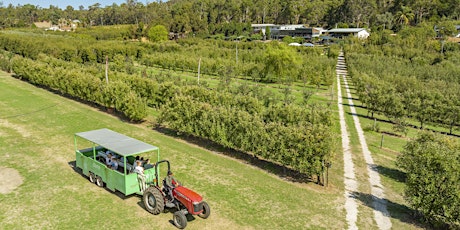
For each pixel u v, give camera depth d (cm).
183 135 2792
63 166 2023
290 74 6219
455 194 1405
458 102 3647
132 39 13150
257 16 17375
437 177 1462
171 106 2770
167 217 1485
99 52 7669
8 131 2672
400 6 13825
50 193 1670
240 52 8238
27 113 3256
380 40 9675
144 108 3080
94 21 19450
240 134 2247
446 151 1548
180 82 4550
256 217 1525
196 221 1456
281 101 4147
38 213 1481
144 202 1527
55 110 3419
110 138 1794
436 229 1505
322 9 16200
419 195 1499
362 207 1700
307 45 10619
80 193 1678
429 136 2123
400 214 1642
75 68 4662
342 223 1525
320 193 1842
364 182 2044
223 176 1972
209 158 2264
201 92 3297
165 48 9188
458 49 8494
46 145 2388
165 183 1473
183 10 16400
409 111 3841
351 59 7856
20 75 5109
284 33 13838
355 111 4194
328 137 1917
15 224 1390
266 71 6303
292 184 1938
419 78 6109
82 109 3525
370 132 3259
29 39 7512
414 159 1603
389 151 2708
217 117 2412
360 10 14688
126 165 1717
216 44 10162
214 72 6819
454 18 13112
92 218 1452
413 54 7962
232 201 1664
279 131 2091
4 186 1733
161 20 14288
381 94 3900
